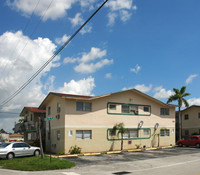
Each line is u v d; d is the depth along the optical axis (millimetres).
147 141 29656
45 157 19156
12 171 13867
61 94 25719
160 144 30984
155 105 31297
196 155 22219
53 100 27375
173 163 17250
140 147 28734
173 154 23172
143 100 30047
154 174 12797
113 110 27109
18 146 19844
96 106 25781
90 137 24969
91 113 25297
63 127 23688
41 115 35750
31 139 33500
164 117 32125
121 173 13328
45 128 31953
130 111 28594
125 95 28297
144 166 15977
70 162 16656
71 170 14398
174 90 37031
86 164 16953
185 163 17172
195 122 41156
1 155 18609
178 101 36594
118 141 26875
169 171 13750
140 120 29297
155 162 17859
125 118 27906
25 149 20109
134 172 13609
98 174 13008
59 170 14383
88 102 25344
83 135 24500
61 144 23844
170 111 33062
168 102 37062
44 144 29625
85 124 24688
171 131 32625
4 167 15047
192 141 30828
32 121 35094
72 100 24266
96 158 20344
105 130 26016
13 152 19250
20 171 13875
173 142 32625
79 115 24484
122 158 20312
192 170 14000
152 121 30562
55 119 26125
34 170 14125
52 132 26750
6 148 19016
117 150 26312
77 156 21781
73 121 23984
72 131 23750
